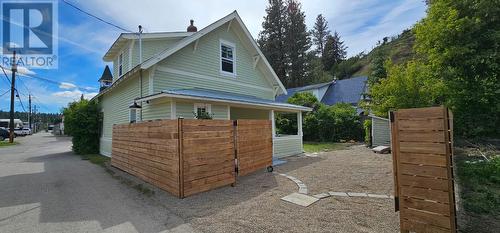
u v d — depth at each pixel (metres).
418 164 3.10
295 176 7.08
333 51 53.88
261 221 3.93
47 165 9.75
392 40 50.97
